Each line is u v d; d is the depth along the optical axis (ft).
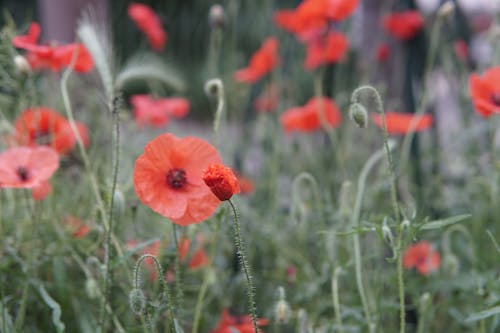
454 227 5.00
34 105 4.91
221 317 4.93
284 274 5.30
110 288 4.51
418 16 6.73
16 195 4.98
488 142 5.73
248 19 8.52
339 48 6.32
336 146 5.50
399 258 4.30
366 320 4.72
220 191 4.01
